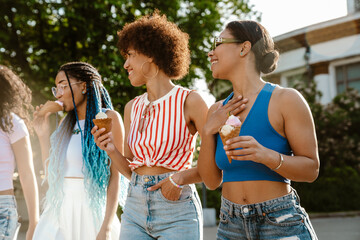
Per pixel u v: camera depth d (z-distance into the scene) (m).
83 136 3.21
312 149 2.08
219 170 2.48
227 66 2.32
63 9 11.73
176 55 2.88
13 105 3.15
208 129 2.34
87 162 3.13
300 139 2.08
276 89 2.19
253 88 2.28
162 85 2.88
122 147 3.21
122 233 2.80
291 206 2.11
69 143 3.25
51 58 12.37
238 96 2.29
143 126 2.81
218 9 14.63
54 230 3.09
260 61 2.31
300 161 2.03
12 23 12.44
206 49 13.75
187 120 2.80
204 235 9.95
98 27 12.45
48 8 12.35
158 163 2.73
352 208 13.68
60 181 3.16
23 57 12.64
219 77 2.40
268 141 2.15
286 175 2.04
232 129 2.13
